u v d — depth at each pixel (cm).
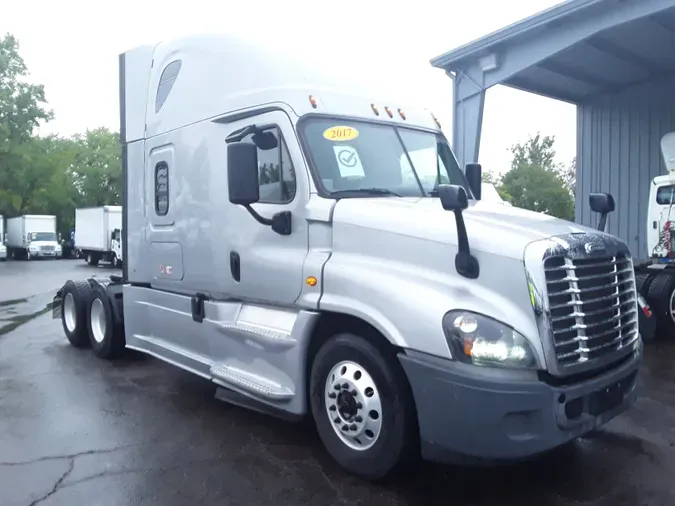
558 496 414
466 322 375
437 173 564
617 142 1664
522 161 4850
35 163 4934
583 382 394
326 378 455
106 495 421
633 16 995
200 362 589
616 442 507
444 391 375
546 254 379
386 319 407
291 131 496
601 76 1539
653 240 1112
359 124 530
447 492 422
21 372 755
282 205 499
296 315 489
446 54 1246
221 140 563
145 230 691
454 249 401
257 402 538
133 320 729
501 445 368
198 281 593
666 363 779
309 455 488
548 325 376
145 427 555
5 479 445
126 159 736
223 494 422
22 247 4381
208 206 574
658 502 404
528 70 1439
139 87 711
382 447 415
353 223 451
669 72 1529
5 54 4578
